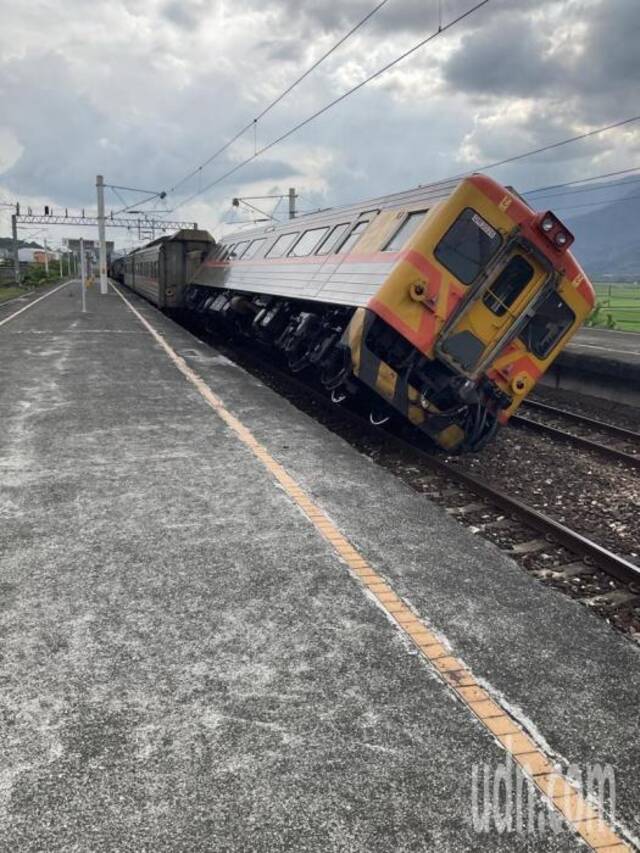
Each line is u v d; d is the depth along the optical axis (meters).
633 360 12.89
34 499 5.29
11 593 3.82
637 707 3.04
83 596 3.81
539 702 3.03
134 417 8.09
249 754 2.63
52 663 3.18
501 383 7.99
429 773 2.57
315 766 2.58
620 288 75.44
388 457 8.12
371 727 2.81
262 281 14.17
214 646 3.36
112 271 67.50
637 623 4.32
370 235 9.55
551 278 7.83
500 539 5.75
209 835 2.26
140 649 3.31
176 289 24.77
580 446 9.47
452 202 7.67
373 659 3.29
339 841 2.26
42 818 2.30
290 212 31.61
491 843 2.28
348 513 5.23
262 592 3.92
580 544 5.38
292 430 7.71
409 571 4.28
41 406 8.55
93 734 2.71
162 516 5.02
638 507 7.02
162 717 2.83
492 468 8.31
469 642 3.49
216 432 7.51
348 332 7.96
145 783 2.47
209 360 12.96
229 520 4.98
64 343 14.94
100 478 5.84
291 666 3.21
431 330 7.63
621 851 2.28
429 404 7.91
